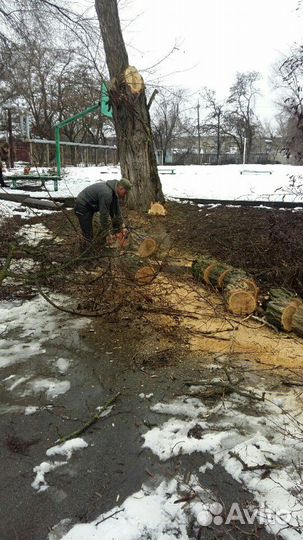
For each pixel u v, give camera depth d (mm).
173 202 10328
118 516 2037
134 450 2459
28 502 2121
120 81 8633
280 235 5688
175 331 3945
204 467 2330
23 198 11125
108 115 10031
